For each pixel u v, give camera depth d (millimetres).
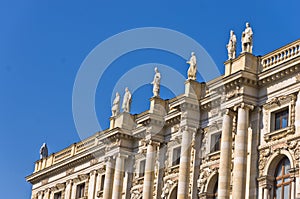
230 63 70562
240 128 67188
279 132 64688
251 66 68750
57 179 104750
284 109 65688
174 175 77562
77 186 99438
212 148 73125
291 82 65062
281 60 67250
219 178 67812
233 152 68438
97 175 93938
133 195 83750
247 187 65750
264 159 65500
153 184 79938
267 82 67438
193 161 74500
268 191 64562
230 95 68938
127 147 85750
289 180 63250
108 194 87000
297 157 62219
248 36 69750
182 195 73625
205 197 71562
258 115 67688
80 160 98562
